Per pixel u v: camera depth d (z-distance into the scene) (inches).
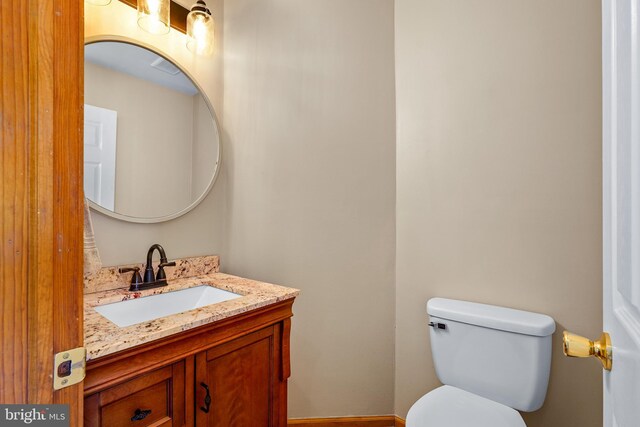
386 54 60.8
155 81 52.2
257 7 63.4
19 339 16.2
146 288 46.2
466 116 52.8
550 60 46.2
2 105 15.5
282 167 62.0
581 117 44.1
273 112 62.6
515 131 48.6
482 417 38.4
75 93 18.8
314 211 61.1
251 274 62.7
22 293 16.3
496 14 50.5
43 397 17.1
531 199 47.3
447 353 47.2
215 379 35.7
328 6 61.8
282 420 44.7
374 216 60.3
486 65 51.1
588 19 43.7
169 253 54.6
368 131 60.7
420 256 57.3
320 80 61.6
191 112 57.3
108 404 27.1
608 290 20.2
